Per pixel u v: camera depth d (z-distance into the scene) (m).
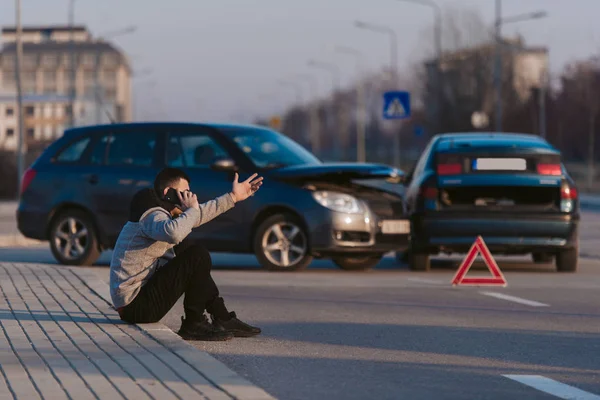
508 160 31.81
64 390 13.59
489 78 156.88
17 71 76.75
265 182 31.69
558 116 147.38
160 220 18.16
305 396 14.23
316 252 31.33
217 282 28.92
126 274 18.75
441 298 25.62
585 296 26.12
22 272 29.20
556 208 31.66
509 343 18.88
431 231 31.70
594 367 16.55
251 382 14.93
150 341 17.27
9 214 74.38
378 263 36.41
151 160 32.84
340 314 22.70
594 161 155.62
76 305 21.89
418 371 16.11
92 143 33.88
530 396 14.28
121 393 13.40
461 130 158.38
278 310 23.34
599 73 138.75
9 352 16.28
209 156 32.22
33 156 112.06
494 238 31.47
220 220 32.06
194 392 13.38
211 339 18.77
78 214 33.59
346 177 31.50
